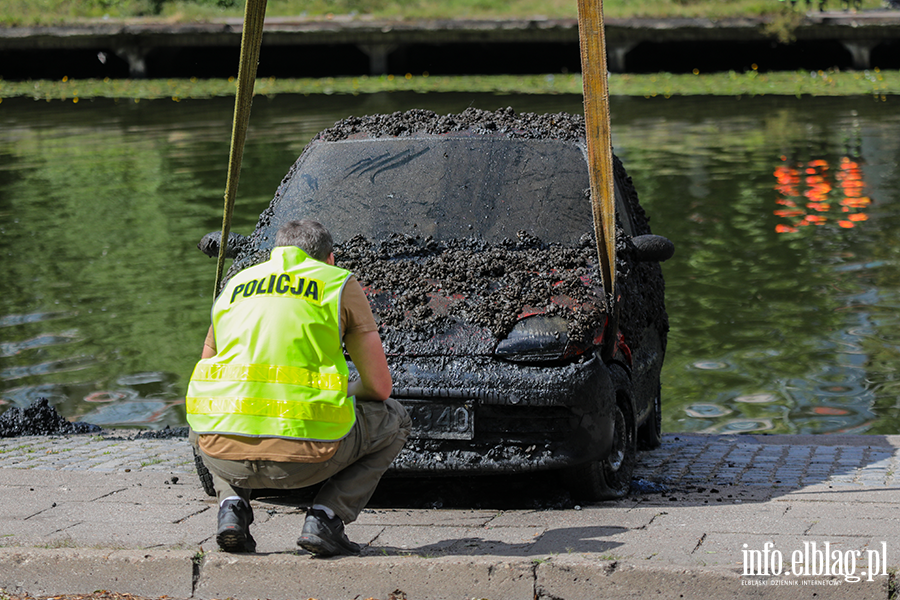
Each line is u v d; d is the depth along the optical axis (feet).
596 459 29.17
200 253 77.82
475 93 178.40
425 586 23.11
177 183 103.60
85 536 25.85
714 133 132.26
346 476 24.43
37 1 229.66
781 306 62.95
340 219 35.27
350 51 224.53
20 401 49.47
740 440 42.47
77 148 127.85
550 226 34.45
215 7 228.22
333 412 23.22
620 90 182.19
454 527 27.04
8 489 31.27
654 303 39.09
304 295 23.85
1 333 60.13
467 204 35.17
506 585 22.86
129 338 59.16
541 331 29.58
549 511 28.86
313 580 23.39
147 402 49.47
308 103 167.84
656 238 35.37
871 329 58.18
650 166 109.29
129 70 219.41
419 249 33.86
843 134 127.54
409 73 218.18
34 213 91.97
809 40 208.95
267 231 35.37
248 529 24.56
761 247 76.54
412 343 29.68
